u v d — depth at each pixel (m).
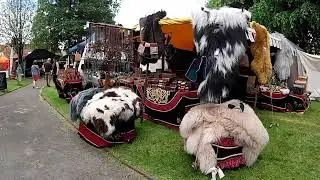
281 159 6.87
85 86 12.19
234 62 6.77
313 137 8.18
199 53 7.16
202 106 6.70
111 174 6.38
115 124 7.79
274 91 11.15
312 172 6.35
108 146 7.90
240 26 6.90
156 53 9.41
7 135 9.02
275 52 11.75
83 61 12.58
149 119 9.74
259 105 11.38
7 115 11.93
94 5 35.41
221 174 6.02
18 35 37.78
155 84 9.70
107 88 9.04
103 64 10.60
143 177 6.25
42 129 9.72
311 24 16.03
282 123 9.45
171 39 9.70
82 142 8.37
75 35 34.47
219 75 6.64
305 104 11.64
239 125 6.26
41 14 35.50
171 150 7.32
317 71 15.24
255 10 17.17
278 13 16.47
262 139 6.36
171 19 8.80
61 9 34.72
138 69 10.98
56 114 12.10
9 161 6.96
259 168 6.46
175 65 10.61
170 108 8.82
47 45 36.62
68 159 7.14
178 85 8.82
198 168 6.30
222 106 6.62
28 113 12.37
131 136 8.20
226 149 6.23
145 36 9.34
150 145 7.73
